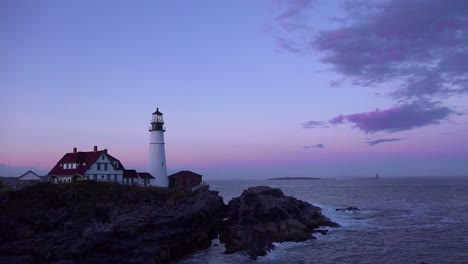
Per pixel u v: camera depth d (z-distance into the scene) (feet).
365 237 167.02
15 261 90.53
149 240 126.11
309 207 206.59
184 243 140.97
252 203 179.32
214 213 188.14
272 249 142.72
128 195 181.37
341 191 566.36
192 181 286.46
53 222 136.56
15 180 226.79
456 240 161.89
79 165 228.02
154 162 258.98
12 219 132.87
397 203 330.34
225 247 149.48
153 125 261.03
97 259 104.99
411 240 161.79
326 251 141.69
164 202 187.83
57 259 99.76
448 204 316.40
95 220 146.41
